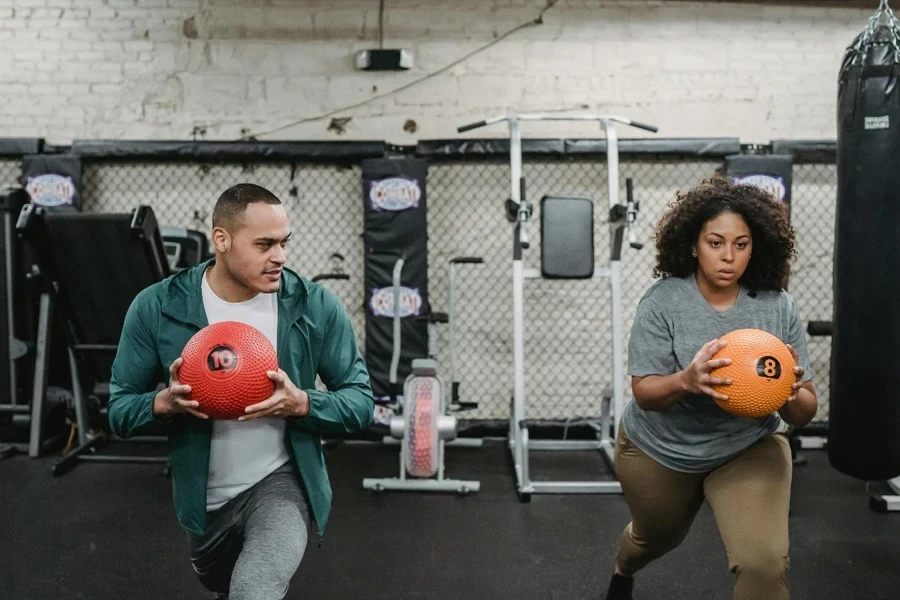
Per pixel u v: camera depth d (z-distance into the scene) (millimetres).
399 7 5254
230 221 1673
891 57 2980
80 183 5117
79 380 4590
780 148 5090
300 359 1864
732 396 1722
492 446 5047
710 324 1928
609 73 5254
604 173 5234
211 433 1810
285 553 1661
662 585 2941
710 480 1941
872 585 2965
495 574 3059
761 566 1687
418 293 5047
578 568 3117
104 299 4270
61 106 5328
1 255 4660
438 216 5254
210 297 1836
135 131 5336
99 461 4566
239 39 5293
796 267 5262
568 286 5293
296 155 5109
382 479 4121
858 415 3027
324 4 5258
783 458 1896
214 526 1868
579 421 5109
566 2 5238
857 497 4051
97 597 2842
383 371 5094
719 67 5254
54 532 3496
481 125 4414
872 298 2988
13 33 5309
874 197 2986
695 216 1899
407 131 5297
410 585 2953
